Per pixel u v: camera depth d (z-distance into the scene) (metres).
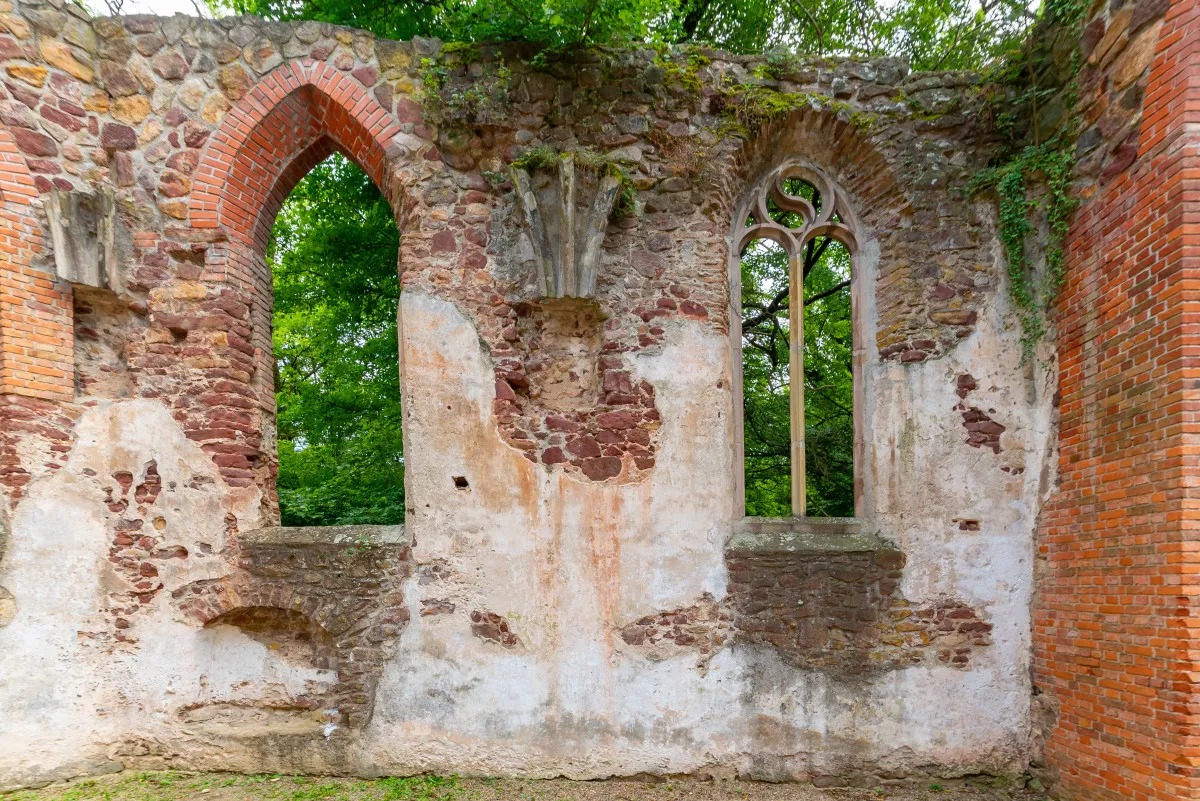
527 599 4.75
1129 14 3.82
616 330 4.95
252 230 5.22
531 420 4.95
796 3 8.83
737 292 5.38
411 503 4.83
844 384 10.90
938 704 4.64
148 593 4.73
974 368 4.84
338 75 4.98
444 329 4.92
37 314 4.51
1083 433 4.21
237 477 4.91
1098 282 4.09
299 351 11.89
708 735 4.68
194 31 4.98
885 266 5.17
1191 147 3.37
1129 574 3.74
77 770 4.49
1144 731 3.58
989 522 4.74
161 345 4.89
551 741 4.67
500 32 4.91
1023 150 4.79
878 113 5.12
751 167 5.38
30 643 4.39
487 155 5.02
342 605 4.74
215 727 4.77
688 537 4.81
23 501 4.42
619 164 4.97
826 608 4.71
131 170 4.90
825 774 4.62
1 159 4.43
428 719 4.67
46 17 4.66
